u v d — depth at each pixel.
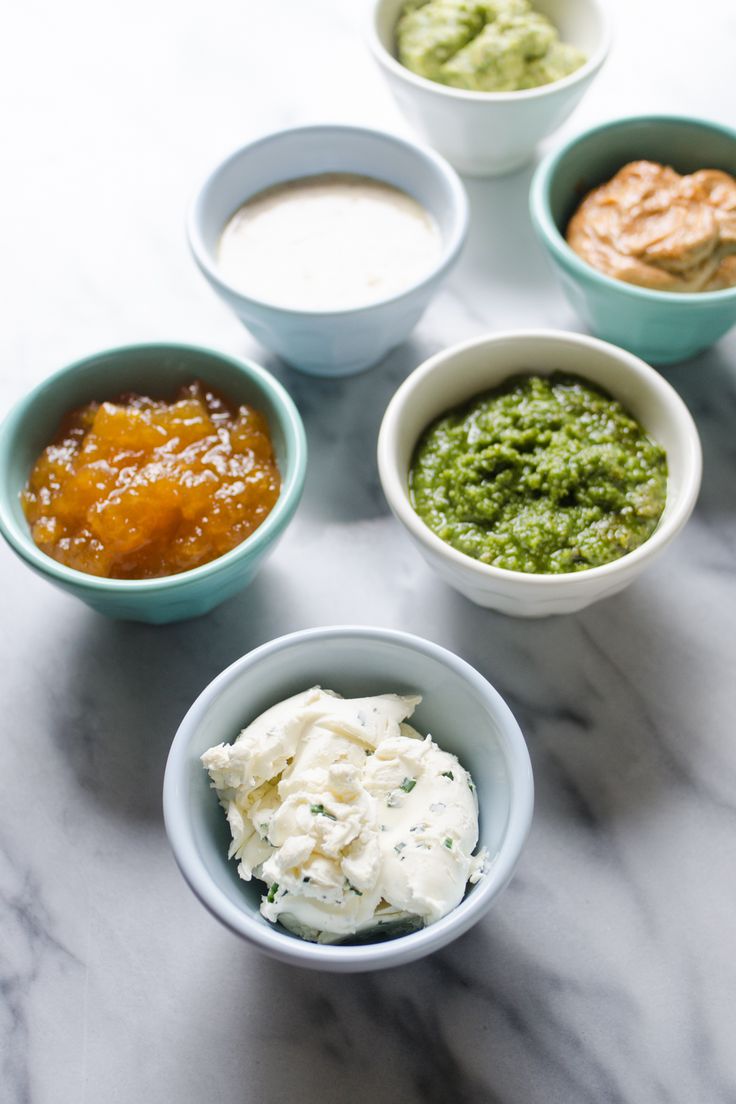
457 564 0.42
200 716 0.39
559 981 0.40
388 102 0.61
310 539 0.48
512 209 0.57
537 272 0.55
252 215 0.53
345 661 0.41
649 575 0.47
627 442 0.46
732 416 0.51
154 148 0.60
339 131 0.53
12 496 0.45
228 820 0.39
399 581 0.47
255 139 0.52
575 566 0.44
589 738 0.44
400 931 0.38
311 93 0.62
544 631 0.46
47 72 0.64
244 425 0.46
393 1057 0.39
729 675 0.45
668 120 0.53
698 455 0.44
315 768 0.38
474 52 0.55
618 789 0.43
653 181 0.52
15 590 0.48
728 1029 0.39
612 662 0.45
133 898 0.42
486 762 0.40
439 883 0.37
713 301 0.48
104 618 0.47
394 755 0.39
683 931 0.41
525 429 0.46
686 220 0.50
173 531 0.45
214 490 0.45
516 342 0.47
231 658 0.46
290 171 0.54
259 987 0.40
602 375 0.47
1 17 0.66
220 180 0.52
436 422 0.47
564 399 0.47
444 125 0.55
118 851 0.42
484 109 0.53
